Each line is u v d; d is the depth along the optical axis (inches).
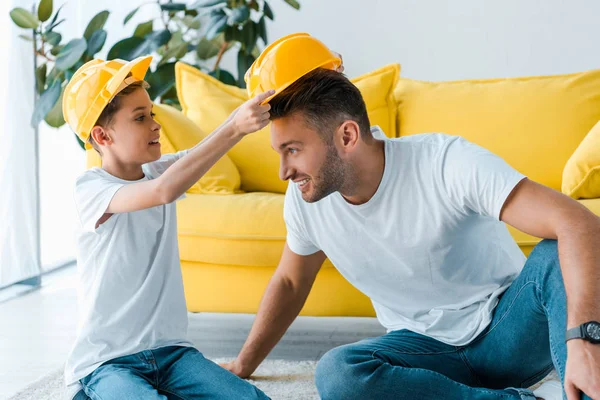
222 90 117.7
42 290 138.2
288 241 69.8
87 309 64.3
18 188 135.0
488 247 62.0
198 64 163.3
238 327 107.1
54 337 107.6
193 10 154.0
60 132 150.4
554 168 104.6
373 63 166.1
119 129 66.4
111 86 64.9
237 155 112.0
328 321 110.7
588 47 154.3
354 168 58.4
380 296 64.9
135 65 66.1
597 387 43.6
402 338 62.4
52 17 142.6
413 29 162.9
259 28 156.5
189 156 56.9
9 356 98.6
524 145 105.6
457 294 62.2
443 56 161.9
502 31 158.1
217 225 93.6
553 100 107.0
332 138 56.7
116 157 67.6
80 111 67.1
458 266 61.0
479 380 61.3
